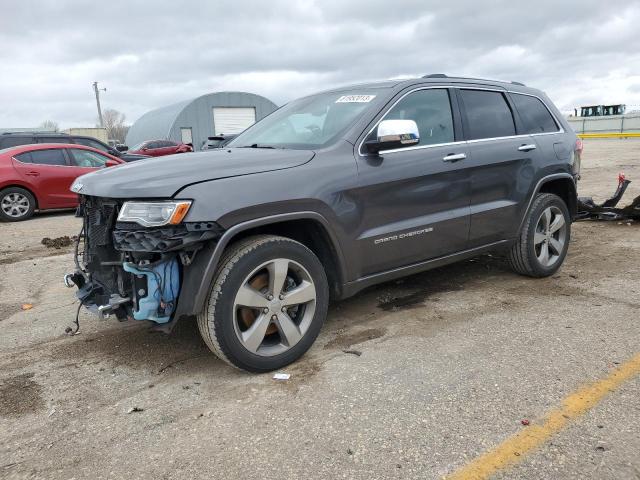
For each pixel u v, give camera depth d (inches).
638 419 106.3
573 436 101.6
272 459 98.9
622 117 1786.4
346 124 152.3
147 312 120.6
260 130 180.5
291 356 134.3
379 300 184.5
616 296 180.1
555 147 203.5
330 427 107.9
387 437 103.8
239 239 130.4
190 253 119.6
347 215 141.0
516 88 202.4
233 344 124.0
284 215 128.6
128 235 118.9
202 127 1423.5
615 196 308.3
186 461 99.5
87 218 143.7
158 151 936.3
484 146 176.9
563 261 211.0
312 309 137.3
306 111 173.2
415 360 136.1
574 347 140.2
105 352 150.3
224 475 95.1
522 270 200.5
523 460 95.3
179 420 113.3
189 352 147.9
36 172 415.2
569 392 117.4
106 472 97.5
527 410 111.0
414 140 144.3
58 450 104.7
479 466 94.3
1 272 247.9
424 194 158.9
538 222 197.0
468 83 182.9
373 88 165.6
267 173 129.3
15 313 188.7
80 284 147.8
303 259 133.3
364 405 115.5
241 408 116.7
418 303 180.5
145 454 102.3
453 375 127.3
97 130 1952.5
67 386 130.8
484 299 182.4
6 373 139.2
